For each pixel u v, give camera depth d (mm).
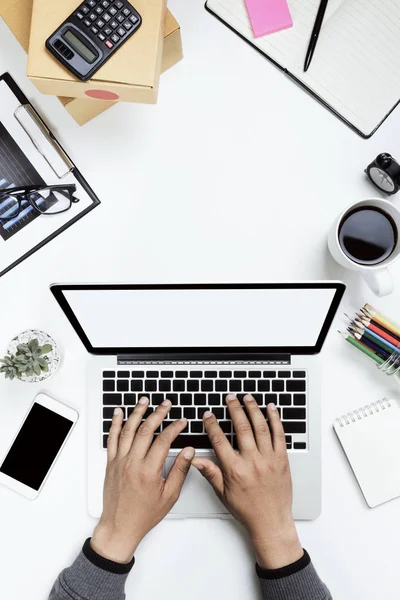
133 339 777
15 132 777
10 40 780
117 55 625
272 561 749
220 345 775
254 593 803
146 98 660
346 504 801
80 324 778
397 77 775
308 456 778
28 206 783
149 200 796
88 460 783
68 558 805
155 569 807
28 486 796
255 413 759
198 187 796
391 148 792
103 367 773
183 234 798
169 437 755
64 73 627
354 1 768
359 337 761
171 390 775
